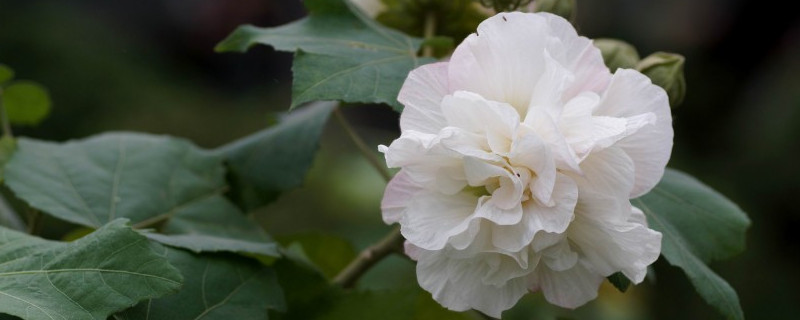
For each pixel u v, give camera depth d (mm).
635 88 879
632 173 864
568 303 894
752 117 3277
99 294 877
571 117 870
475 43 879
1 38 2770
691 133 3520
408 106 876
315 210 2395
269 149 1110
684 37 3604
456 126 869
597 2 3520
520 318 1485
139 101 2896
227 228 1071
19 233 914
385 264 1649
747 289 2842
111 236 892
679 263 954
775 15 3529
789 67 3350
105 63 2912
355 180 2217
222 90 3539
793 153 3051
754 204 3045
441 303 888
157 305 914
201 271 938
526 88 882
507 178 865
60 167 1056
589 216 872
